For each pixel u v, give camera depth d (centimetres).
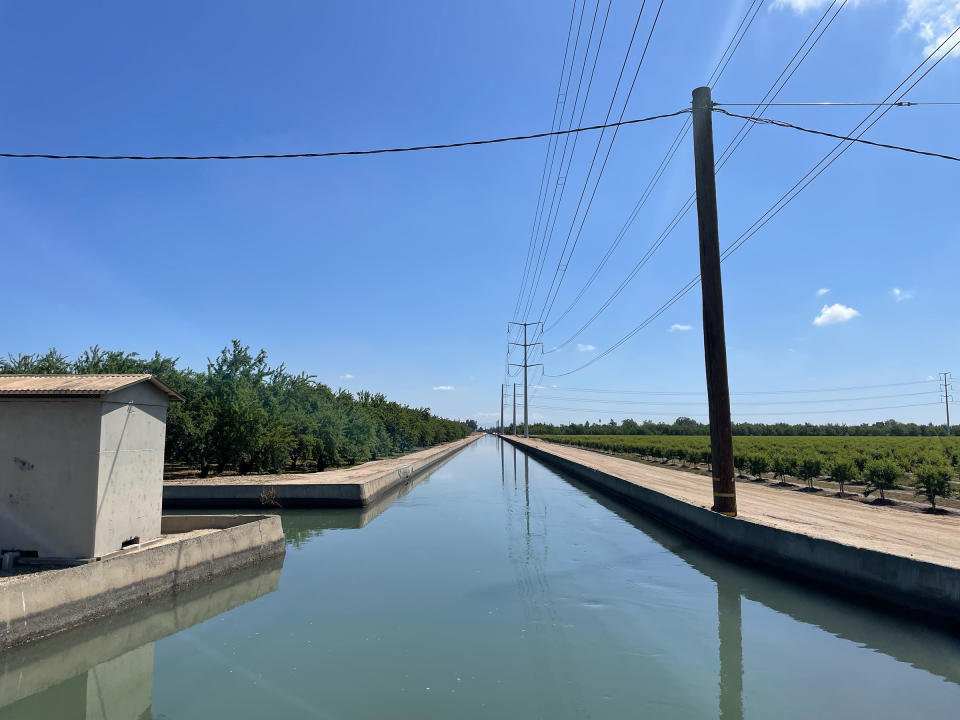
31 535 949
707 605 969
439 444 8675
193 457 2505
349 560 1311
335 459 3225
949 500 1767
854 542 1027
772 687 654
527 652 763
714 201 1461
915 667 708
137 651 793
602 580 1130
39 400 973
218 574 1123
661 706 607
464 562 1283
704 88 1477
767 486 2381
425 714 589
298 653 766
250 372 2795
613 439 7631
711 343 1459
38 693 674
